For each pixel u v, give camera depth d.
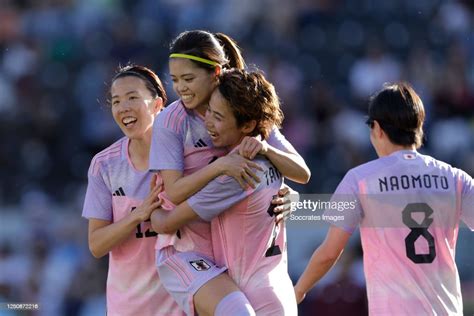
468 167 49.94
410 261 17.55
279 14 60.06
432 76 54.75
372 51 55.66
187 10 61.16
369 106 18.50
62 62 59.59
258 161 17.47
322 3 61.16
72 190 50.88
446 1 60.97
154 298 18.69
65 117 55.66
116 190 18.70
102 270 32.16
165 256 17.86
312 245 30.25
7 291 32.91
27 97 57.31
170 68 17.52
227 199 17.22
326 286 28.88
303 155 49.25
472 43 58.69
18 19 62.19
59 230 38.38
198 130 17.69
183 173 17.67
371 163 18.08
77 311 31.50
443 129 51.66
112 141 53.06
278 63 56.06
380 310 17.55
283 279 17.88
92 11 62.66
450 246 17.89
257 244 17.61
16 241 37.72
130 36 59.19
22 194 50.19
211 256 17.86
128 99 18.38
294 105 52.06
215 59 17.44
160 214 17.72
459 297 17.86
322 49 58.41
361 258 28.89
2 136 54.34
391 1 61.41
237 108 17.00
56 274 33.88
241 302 16.84
